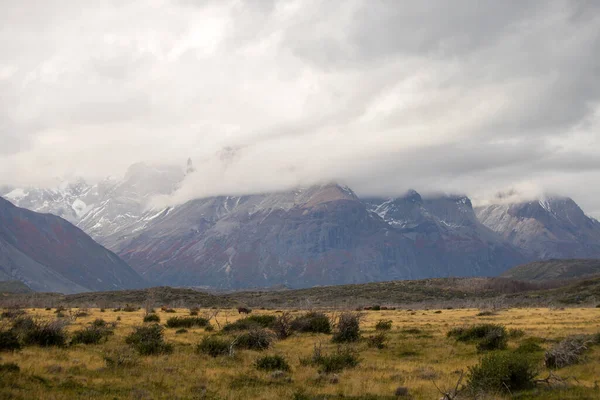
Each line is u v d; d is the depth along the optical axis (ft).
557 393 90.48
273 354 131.95
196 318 207.31
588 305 437.58
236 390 94.68
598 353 123.13
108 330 169.37
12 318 191.83
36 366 103.76
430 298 616.80
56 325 135.95
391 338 171.83
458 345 153.58
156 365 112.06
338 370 114.93
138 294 559.38
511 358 97.04
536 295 593.83
